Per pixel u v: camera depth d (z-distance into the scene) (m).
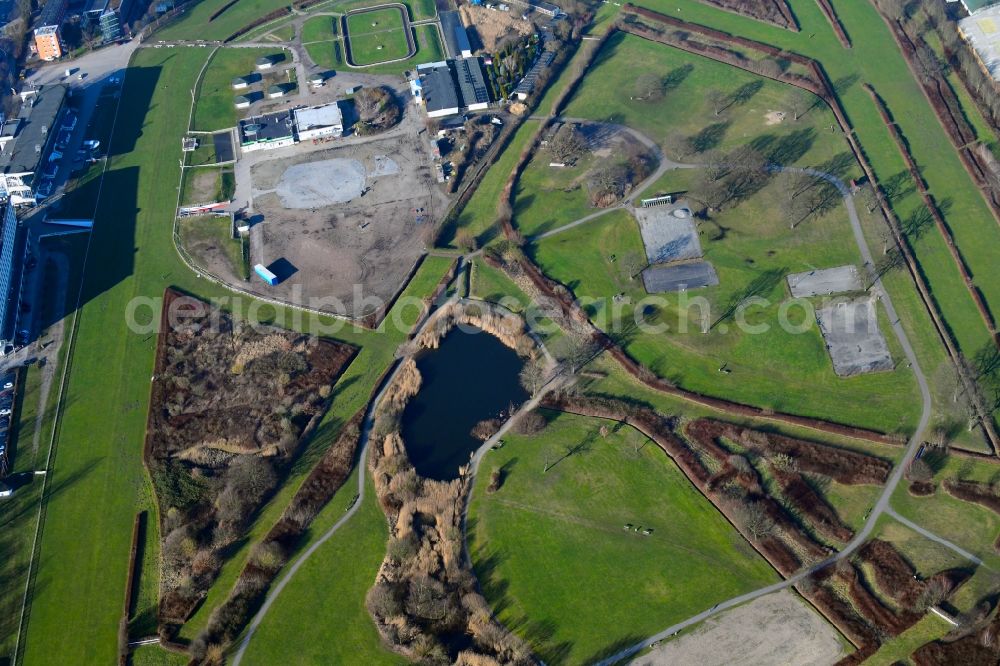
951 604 180.12
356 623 186.25
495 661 176.75
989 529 192.00
